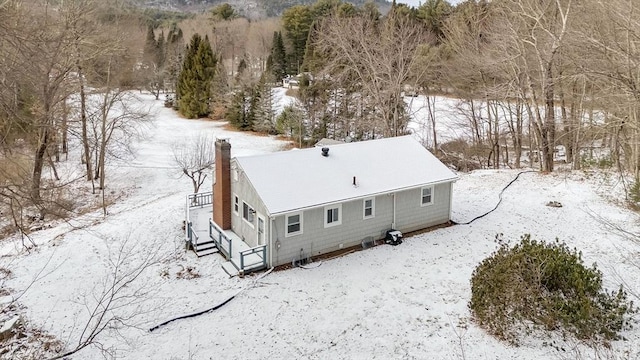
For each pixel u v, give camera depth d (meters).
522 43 28.78
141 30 70.56
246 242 20.09
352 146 22.31
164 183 34.12
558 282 13.71
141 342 14.15
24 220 24.84
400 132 40.00
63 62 25.45
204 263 18.89
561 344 12.90
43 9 16.41
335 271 18.00
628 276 16.38
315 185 19.22
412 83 42.78
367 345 13.68
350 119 44.50
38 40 10.00
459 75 35.84
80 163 37.62
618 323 13.02
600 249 18.84
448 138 42.44
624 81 17.78
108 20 36.44
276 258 18.23
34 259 19.66
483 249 19.67
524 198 25.14
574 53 24.14
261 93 51.25
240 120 52.97
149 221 23.53
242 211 20.16
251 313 15.42
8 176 13.12
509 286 13.60
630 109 21.47
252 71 59.75
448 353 13.05
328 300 16.03
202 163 31.70
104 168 34.66
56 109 25.58
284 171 19.50
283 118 49.00
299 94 48.34
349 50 39.47
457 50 36.44
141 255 19.72
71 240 21.45
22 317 15.62
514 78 31.03
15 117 11.32
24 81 10.95
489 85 36.16
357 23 39.72
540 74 30.52
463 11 41.41
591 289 13.53
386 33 38.66
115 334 14.58
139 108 53.94
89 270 18.62
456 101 47.75
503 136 38.59
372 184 20.11
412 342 13.68
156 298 16.42
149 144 44.47
